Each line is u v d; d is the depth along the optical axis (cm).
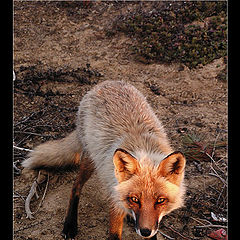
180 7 427
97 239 233
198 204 241
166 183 209
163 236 231
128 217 238
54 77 350
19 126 282
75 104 316
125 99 236
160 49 375
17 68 364
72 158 256
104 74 358
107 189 223
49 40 407
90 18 438
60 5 459
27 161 255
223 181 246
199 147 264
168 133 277
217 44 372
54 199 247
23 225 237
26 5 458
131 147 220
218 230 230
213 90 334
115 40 404
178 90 336
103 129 230
